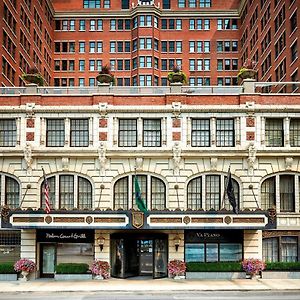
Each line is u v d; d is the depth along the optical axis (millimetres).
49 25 106875
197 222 41062
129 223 40906
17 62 78625
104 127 44188
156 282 40344
